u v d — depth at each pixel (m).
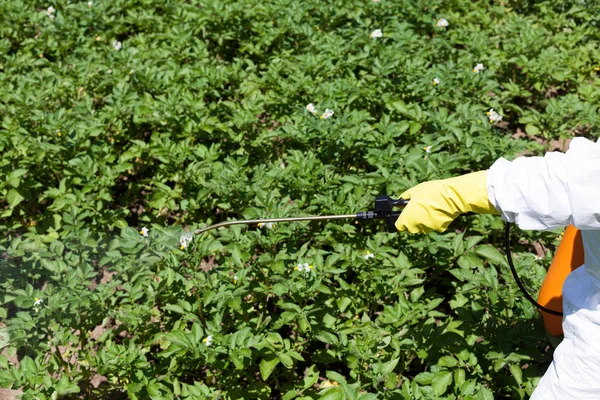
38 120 5.37
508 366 3.92
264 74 6.22
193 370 4.03
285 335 4.31
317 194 4.76
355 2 7.28
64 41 6.85
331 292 3.90
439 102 5.84
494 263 4.42
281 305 3.81
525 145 5.21
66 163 5.26
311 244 4.64
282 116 5.73
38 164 5.21
